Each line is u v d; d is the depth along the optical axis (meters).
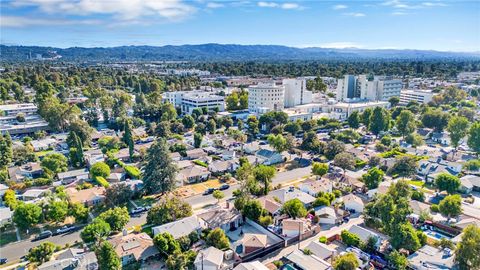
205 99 191.62
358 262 53.47
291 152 121.19
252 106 193.62
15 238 66.12
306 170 104.69
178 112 186.50
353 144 132.62
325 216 72.25
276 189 87.94
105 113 165.62
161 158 84.44
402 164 96.56
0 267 56.69
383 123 142.75
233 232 68.88
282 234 66.44
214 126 148.62
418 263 55.00
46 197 75.69
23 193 85.00
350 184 89.44
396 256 55.28
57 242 64.62
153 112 170.62
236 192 82.19
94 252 57.03
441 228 68.88
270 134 133.12
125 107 178.12
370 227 69.88
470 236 51.53
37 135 136.75
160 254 59.72
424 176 98.50
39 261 56.91
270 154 111.50
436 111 146.38
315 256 57.31
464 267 51.34
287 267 56.22
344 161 99.75
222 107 198.00
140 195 84.50
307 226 68.88
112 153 115.00
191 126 156.88
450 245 60.00
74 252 59.09
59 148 125.50
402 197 63.53
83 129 126.88
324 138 139.00
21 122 162.62
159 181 83.62
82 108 192.12
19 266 56.84
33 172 99.06
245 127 159.38
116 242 60.59
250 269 52.75
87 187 88.69
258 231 68.94
